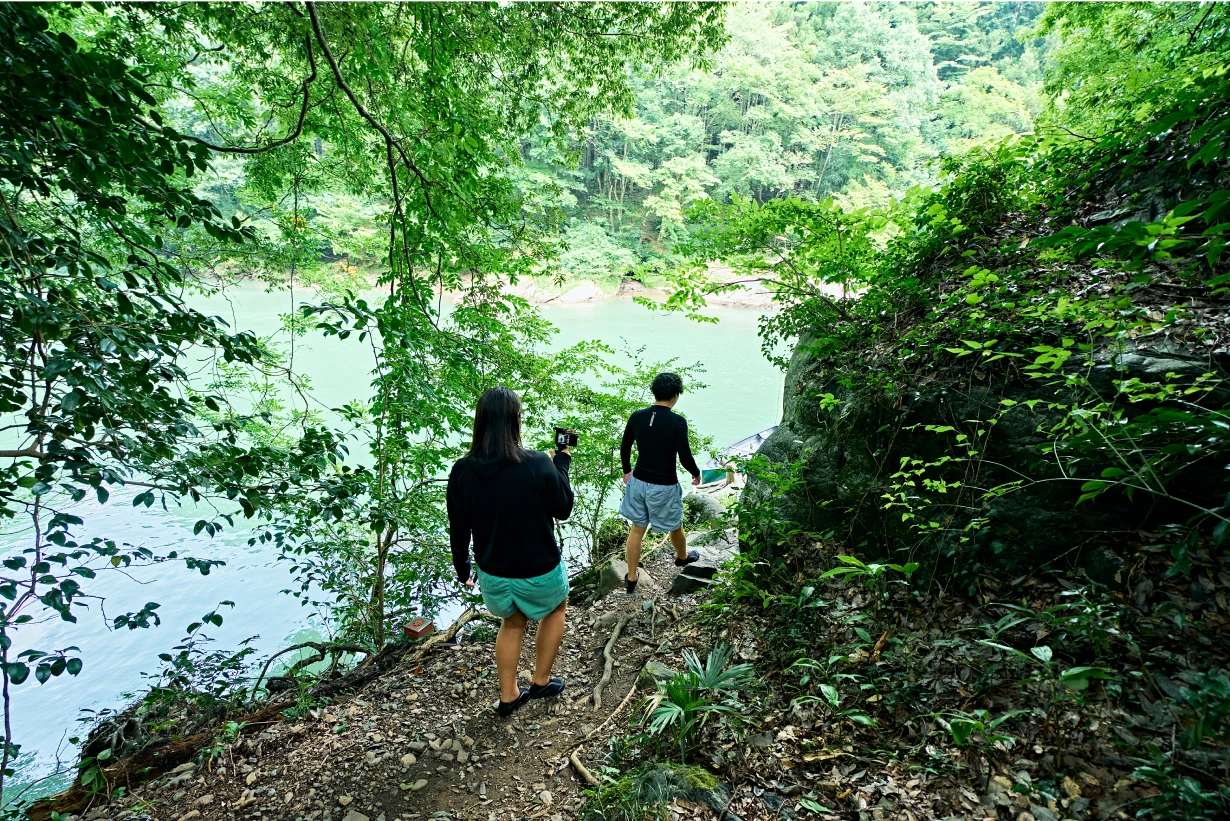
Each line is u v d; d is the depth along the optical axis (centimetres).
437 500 508
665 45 655
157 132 216
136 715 371
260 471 278
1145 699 180
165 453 223
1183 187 296
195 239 534
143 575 778
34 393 197
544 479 266
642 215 4519
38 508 203
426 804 254
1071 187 371
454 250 514
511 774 266
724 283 423
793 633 275
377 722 315
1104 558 221
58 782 460
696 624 352
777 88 4112
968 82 4112
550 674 321
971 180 383
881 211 376
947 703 212
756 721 237
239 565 813
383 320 361
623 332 2872
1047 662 184
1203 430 154
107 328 203
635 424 410
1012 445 255
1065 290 287
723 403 1789
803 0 5641
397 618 525
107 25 470
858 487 322
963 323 291
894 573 284
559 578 278
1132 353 237
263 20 473
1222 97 171
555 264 590
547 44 622
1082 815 163
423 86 486
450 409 461
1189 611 193
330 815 252
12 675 178
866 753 208
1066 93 918
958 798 181
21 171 188
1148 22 799
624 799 213
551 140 696
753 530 363
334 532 477
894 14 5359
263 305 2350
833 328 400
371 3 439
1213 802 142
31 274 199
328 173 640
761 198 4556
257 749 304
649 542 624
